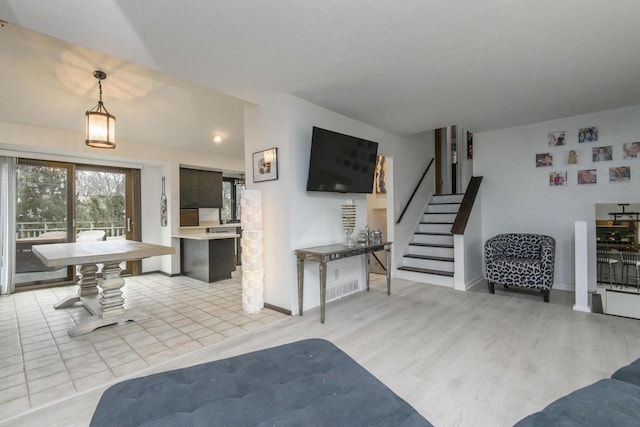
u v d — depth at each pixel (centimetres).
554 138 444
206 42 232
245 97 345
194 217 623
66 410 180
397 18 207
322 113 378
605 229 413
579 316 323
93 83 362
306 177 357
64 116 412
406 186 556
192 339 277
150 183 591
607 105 386
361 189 407
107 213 549
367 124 454
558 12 203
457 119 437
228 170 654
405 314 337
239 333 289
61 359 242
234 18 203
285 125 339
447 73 291
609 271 414
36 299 415
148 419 102
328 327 301
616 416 100
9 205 442
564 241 439
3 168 438
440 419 167
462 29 221
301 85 314
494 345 256
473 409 176
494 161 498
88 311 363
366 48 245
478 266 493
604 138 409
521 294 411
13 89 351
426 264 503
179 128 496
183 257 573
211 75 290
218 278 525
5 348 263
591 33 228
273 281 358
